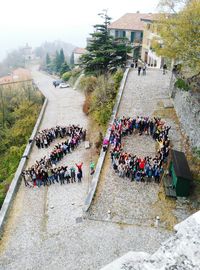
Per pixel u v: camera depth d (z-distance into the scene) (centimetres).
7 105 3984
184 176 1669
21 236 1609
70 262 1407
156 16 2202
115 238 1514
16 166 2634
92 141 2638
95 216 1666
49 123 3231
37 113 3678
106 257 1413
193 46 1898
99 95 3144
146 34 4916
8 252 1505
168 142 2089
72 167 2086
